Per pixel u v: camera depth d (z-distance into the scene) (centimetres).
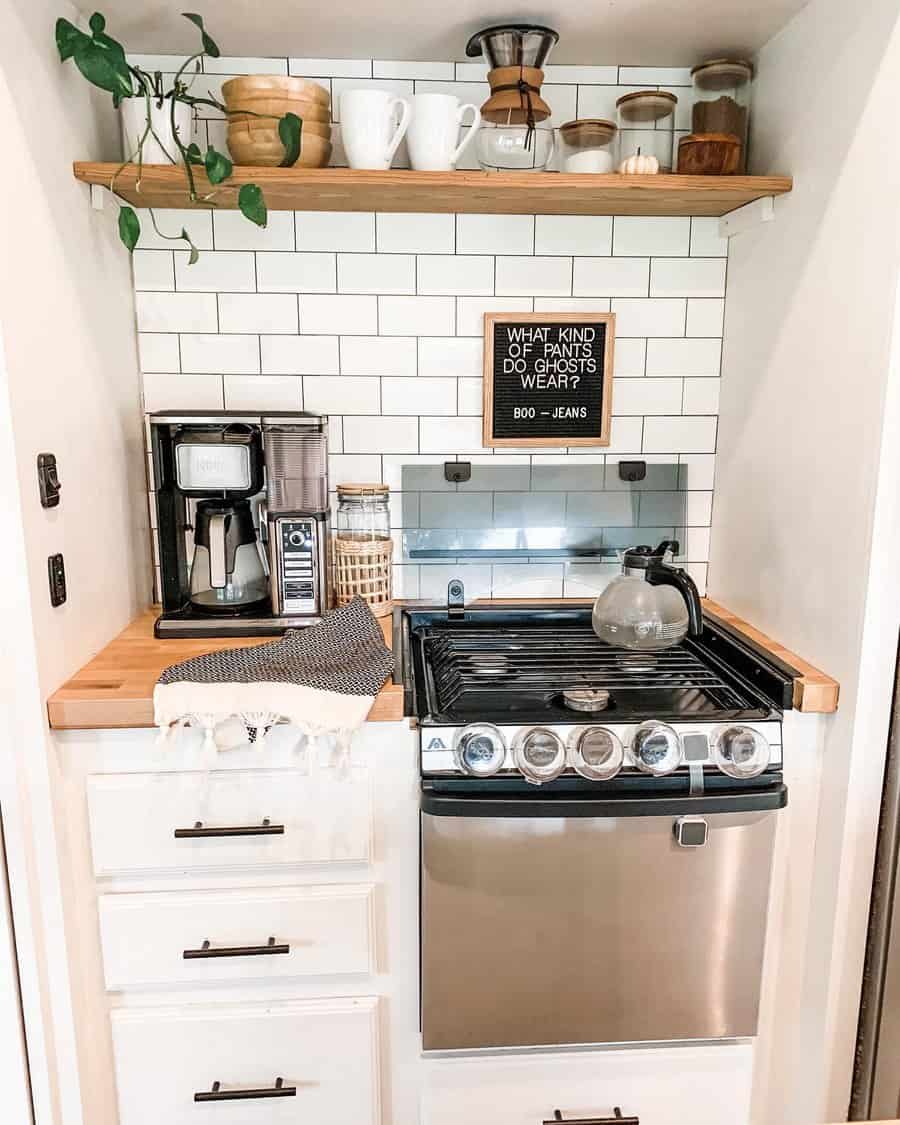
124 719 127
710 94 157
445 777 127
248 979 139
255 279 173
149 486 179
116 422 161
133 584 171
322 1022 140
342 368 178
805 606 144
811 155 141
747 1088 143
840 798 134
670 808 126
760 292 162
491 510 185
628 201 159
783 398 152
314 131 148
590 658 156
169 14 146
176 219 169
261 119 144
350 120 146
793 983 146
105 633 154
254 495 165
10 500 118
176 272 171
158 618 161
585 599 189
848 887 136
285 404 178
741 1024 138
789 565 150
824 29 136
